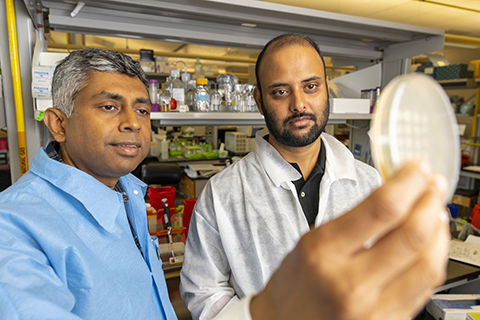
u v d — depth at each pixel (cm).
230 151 556
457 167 30
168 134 659
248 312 26
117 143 68
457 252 182
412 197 18
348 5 543
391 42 256
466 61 851
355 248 20
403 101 31
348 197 109
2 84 155
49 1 165
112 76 68
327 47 239
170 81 213
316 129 102
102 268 58
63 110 68
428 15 589
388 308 20
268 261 101
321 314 21
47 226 51
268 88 101
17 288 39
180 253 182
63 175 62
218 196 108
